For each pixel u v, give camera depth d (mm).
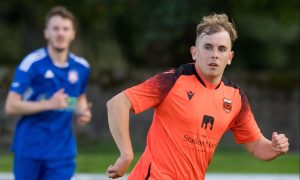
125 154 11414
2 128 37812
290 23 53031
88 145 38438
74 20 17094
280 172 25281
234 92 12102
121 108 11570
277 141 11844
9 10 49750
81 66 17312
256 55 59719
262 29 56750
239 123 12367
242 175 23750
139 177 11672
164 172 11562
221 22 11711
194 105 11656
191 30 44312
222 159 28406
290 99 41281
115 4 45562
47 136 16766
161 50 47344
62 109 16844
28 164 16812
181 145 11617
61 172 16938
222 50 11617
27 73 16672
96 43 51625
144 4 42781
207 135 11742
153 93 11633
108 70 41188
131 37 52562
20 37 53656
